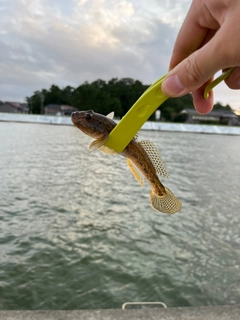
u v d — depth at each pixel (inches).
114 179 57.6
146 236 30.1
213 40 6.2
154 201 8.8
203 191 52.8
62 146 110.3
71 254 25.7
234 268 24.6
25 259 24.7
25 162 71.1
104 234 30.1
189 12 8.7
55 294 20.5
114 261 24.9
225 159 105.5
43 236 29.0
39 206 37.9
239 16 5.9
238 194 51.9
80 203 40.1
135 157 8.1
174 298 20.6
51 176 56.9
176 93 6.8
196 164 88.3
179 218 36.2
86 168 68.8
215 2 6.7
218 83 7.6
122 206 39.7
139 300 20.2
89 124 7.6
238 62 6.2
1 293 20.4
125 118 7.4
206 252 27.3
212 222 35.5
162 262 25.1
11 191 44.1
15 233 29.5
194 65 6.4
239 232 32.5
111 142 7.6
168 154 108.3
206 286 22.0
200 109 9.6
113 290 21.1
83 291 20.9
